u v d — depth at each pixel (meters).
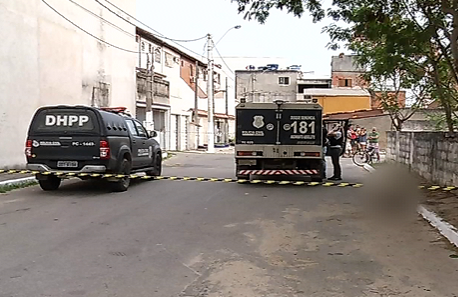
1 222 9.60
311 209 11.41
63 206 11.52
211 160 28.39
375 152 25.73
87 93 23.80
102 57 25.53
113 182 13.81
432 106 31.06
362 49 17.27
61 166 13.20
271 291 5.81
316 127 15.97
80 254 7.30
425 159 16.23
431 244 8.16
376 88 24.48
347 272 6.58
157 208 11.34
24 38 18.19
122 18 27.97
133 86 29.88
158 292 5.73
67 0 21.55
